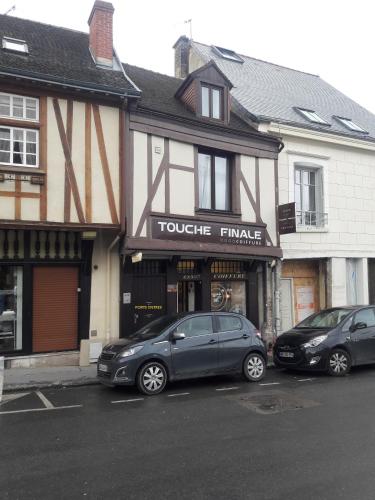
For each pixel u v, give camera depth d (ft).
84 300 35.70
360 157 52.60
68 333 35.45
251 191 43.16
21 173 31.68
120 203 35.01
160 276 39.27
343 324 32.76
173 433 18.86
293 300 48.08
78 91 33.68
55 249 34.96
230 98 47.96
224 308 42.93
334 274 49.32
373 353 33.17
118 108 35.76
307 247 47.42
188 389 27.53
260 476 14.43
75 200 33.37
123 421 20.72
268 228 43.96
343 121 55.31
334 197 50.11
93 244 36.01
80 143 33.96
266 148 44.42
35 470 15.07
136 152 35.99
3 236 33.30
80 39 42.29
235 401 24.41
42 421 20.83
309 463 15.43
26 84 32.09
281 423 20.20
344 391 26.63
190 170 39.29
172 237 37.29
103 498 13.07
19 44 36.65
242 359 29.50
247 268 43.98
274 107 50.37
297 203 48.37
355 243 51.34
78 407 23.41
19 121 32.19
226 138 41.65
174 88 48.55
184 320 28.43
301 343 31.68
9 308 33.83
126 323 36.83
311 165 48.67
